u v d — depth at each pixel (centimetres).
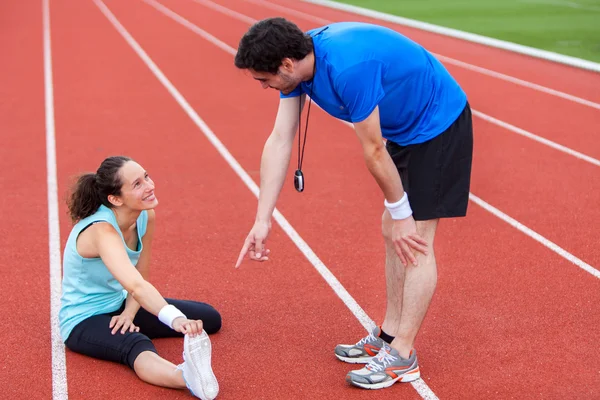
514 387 337
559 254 484
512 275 454
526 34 1405
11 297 425
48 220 545
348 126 820
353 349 359
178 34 1442
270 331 390
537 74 1087
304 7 1855
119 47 1299
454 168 324
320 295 431
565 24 1509
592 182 630
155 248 497
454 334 385
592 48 1260
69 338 361
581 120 838
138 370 339
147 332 375
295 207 575
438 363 358
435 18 1633
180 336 386
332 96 301
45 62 1166
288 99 335
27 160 692
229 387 338
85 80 1042
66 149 727
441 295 428
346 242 507
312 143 753
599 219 546
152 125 818
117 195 346
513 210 566
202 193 607
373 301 423
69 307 363
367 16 1695
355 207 575
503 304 416
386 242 349
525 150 725
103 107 896
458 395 332
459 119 323
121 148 732
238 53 295
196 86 1012
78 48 1287
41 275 455
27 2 1905
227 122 833
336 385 341
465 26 1514
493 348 371
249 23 1586
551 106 902
